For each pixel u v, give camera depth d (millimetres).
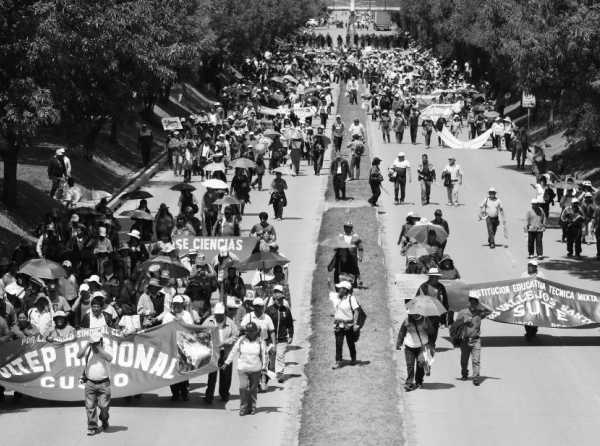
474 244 52500
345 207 61906
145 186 69000
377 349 35469
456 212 60812
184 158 70438
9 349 30188
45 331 31469
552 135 91812
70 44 50781
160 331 30016
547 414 29484
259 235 42906
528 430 28203
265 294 34281
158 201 63625
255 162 67125
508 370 33562
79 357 28078
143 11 62906
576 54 50438
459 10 126812
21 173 59625
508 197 66000
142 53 63844
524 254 50469
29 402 30859
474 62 135750
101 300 30578
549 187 56844
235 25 118625
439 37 151000
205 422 28969
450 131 100875
